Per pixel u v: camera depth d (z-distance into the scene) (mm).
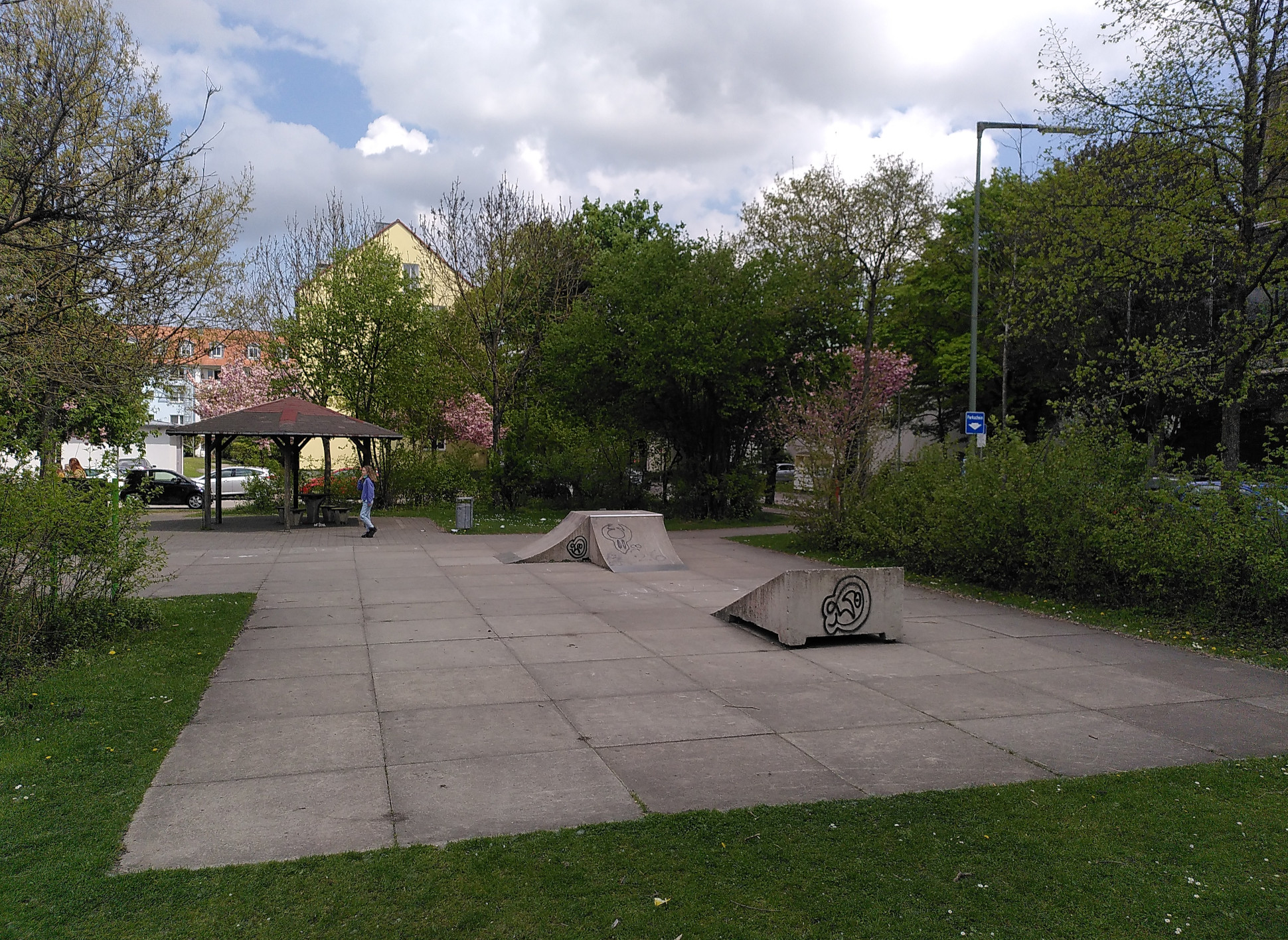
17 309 6910
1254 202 11477
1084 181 14055
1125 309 18406
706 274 24625
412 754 5613
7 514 7109
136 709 6367
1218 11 11375
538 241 29734
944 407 37094
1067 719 6469
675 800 4848
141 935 3400
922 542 14398
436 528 23328
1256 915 3656
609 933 3488
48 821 4438
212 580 13602
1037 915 3641
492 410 31453
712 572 15008
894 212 22750
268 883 3828
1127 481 11203
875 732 6125
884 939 3461
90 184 6918
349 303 29297
